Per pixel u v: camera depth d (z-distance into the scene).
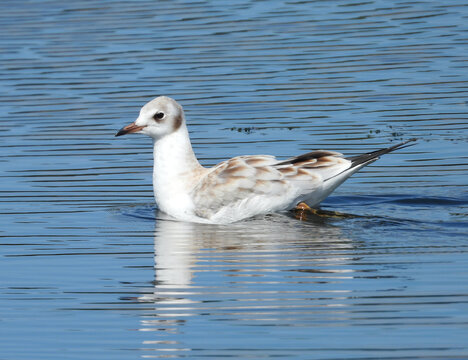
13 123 21.94
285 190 16.44
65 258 14.70
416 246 14.75
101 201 17.55
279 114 21.97
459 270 13.63
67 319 12.55
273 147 19.94
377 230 15.61
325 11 29.89
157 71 25.06
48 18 30.28
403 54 25.58
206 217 16.52
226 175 16.55
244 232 15.76
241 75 24.59
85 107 22.83
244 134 20.80
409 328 11.85
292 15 29.59
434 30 27.38
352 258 14.26
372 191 17.66
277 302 12.73
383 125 21.11
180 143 16.91
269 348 11.46
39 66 25.84
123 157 19.95
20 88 24.27
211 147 20.03
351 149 19.70
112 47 27.12
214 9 30.69
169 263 14.32
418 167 18.80
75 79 24.72
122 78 24.66
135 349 11.62
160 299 12.99
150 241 15.44
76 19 30.06
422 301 12.60
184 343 11.69
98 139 20.95
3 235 15.78
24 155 20.00
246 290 13.16
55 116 22.33
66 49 27.12
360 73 24.41
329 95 23.06
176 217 16.73
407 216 16.33
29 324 12.41
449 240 15.02
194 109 22.41
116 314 12.62
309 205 16.88
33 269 14.27
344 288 13.10
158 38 27.73
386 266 13.88
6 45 27.67
